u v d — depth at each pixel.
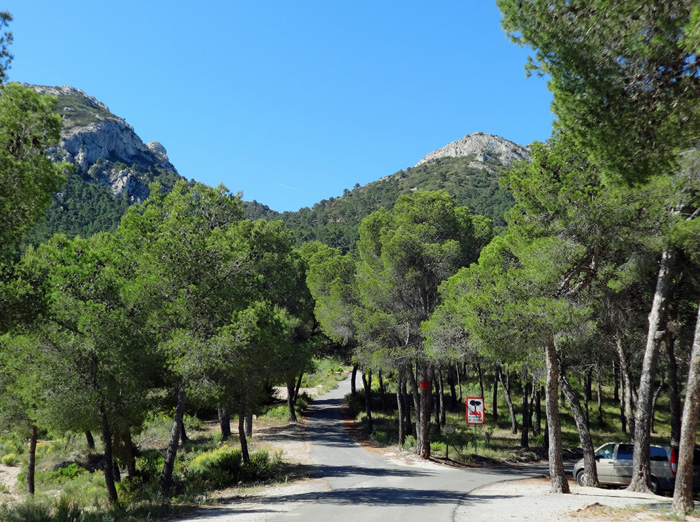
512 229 17.11
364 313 25.95
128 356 16.34
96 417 17.08
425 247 23.88
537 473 21.73
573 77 8.78
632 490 14.83
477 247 26.17
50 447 34.59
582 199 14.49
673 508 9.48
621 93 8.49
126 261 18.08
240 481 18.53
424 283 24.84
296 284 38.03
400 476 19.22
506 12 8.91
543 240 15.25
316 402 51.94
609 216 14.20
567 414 42.66
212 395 16.69
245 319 15.84
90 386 16.55
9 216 10.93
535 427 36.19
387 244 24.36
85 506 17.78
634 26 7.90
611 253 16.53
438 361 22.86
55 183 11.08
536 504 11.84
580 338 15.87
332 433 34.66
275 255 29.98
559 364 17.81
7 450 34.94
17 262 12.93
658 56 7.88
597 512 9.77
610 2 7.85
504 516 10.35
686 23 7.55
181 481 17.81
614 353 20.81
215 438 31.98
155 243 16.30
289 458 24.56
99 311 16.19
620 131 8.77
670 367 19.48
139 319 16.91
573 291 15.52
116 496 16.69
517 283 14.74
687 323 17.86
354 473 20.06
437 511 11.48
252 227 20.73
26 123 10.29
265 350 18.28
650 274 16.34
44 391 16.22
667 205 14.03
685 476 9.40
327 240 158.50
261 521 10.62
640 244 15.10
